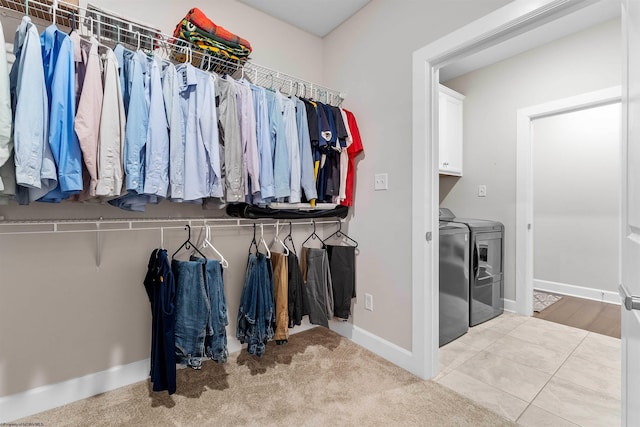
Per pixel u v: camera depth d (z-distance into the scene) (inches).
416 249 71.7
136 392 64.3
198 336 60.9
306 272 88.2
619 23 93.0
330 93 93.8
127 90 51.4
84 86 45.7
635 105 32.1
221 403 60.7
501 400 62.6
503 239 118.6
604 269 130.5
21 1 50.1
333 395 63.6
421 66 70.6
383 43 80.6
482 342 90.2
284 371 72.7
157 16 71.3
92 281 63.6
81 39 50.7
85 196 51.4
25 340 56.9
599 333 96.8
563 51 103.9
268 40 89.6
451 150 126.7
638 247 30.9
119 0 66.6
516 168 115.6
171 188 54.0
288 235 94.2
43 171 42.0
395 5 77.4
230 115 60.6
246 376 70.4
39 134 41.4
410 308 73.4
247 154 63.9
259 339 70.9
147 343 70.2
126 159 48.7
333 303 86.7
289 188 71.1
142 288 69.6
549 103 107.0
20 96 40.3
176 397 62.6
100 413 57.5
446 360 79.1
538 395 64.3
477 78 127.2
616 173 127.5
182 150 55.5
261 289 72.6
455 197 135.3
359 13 88.0
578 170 137.2
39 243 58.1
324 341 89.4
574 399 63.0
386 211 80.0
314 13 89.4
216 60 69.9
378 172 82.3
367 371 73.0
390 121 78.8
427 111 70.5
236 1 83.4
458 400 62.4
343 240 94.0
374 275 83.1
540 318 110.7
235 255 83.8
